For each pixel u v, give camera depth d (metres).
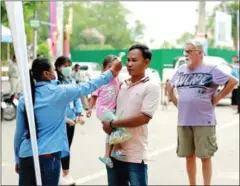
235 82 5.04
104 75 3.67
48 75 3.68
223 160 7.69
